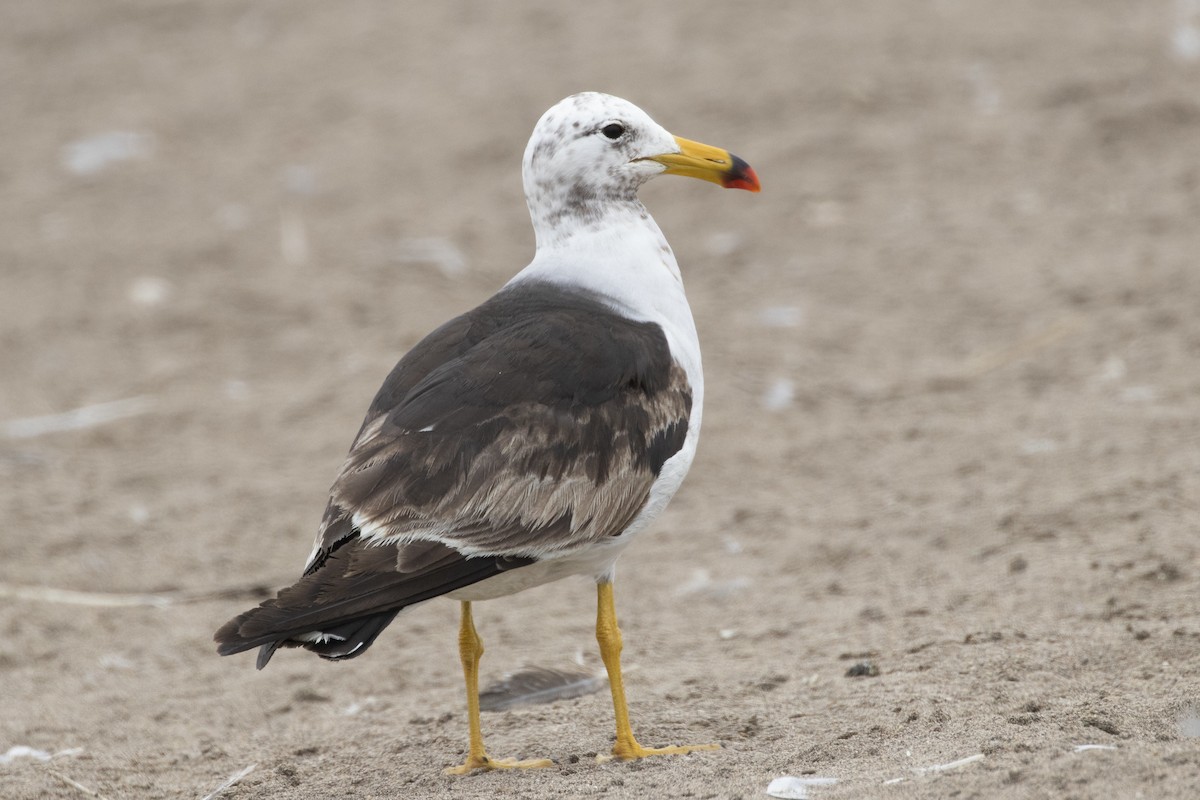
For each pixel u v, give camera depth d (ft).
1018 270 59.77
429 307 62.59
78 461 52.01
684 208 70.18
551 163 29.81
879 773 24.30
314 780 28.53
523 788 26.12
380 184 75.66
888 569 38.19
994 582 35.76
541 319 27.68
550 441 26.18
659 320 28.99
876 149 72.23
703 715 29.68
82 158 83.41
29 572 43.55
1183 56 76.79
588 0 97.19
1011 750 24.48
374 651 37.32
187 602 41.52
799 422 49.88
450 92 85.15
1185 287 55.36
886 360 54.13
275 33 99.76
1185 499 38.58
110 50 100.07
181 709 34.40
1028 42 81.20
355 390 55.83
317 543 25.38
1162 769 22.24
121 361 60.54
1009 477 42.52
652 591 39.34
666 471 27.76
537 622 37.99
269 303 64.69
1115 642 30.40
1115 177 67.00
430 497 25.29
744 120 75.87
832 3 90.74
